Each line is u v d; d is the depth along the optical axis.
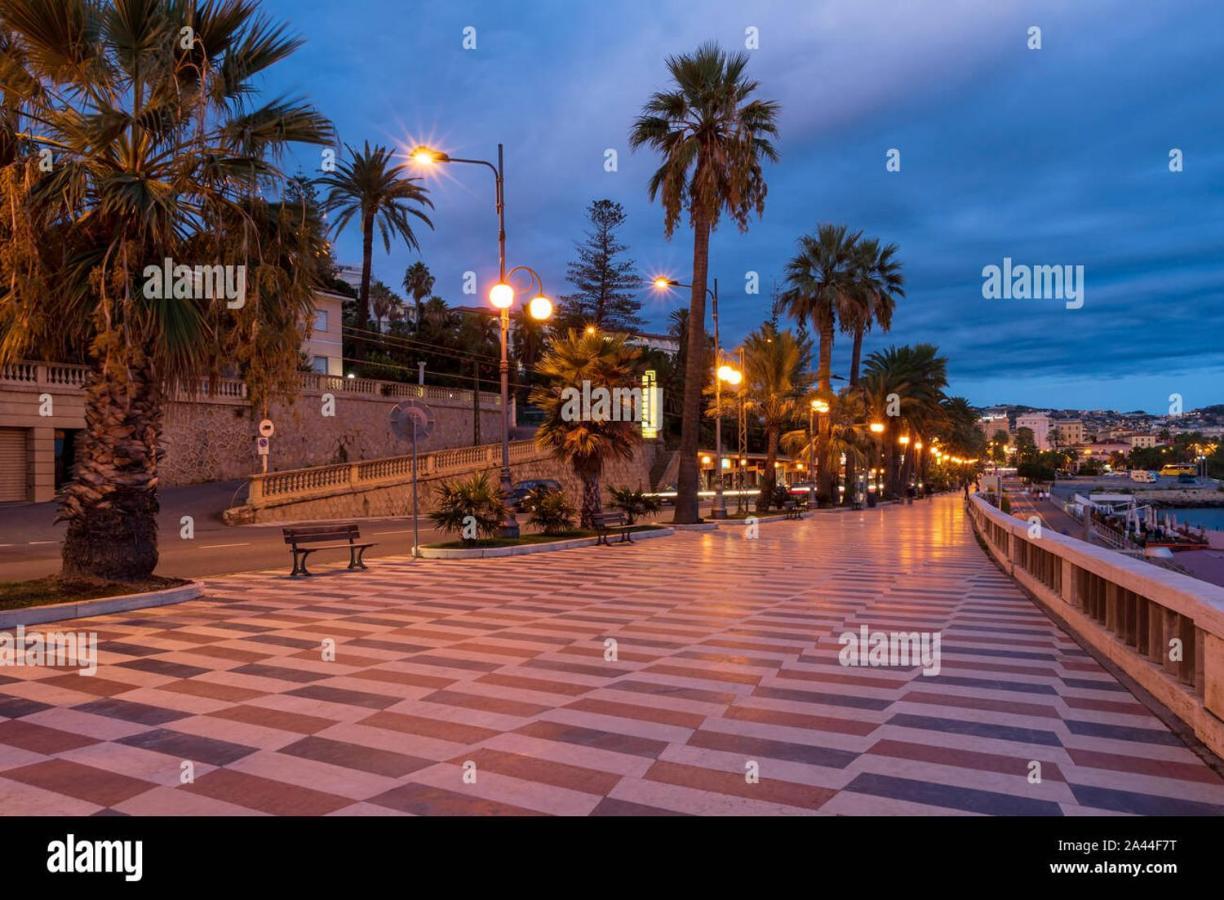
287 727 5.12
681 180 26.73
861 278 45.22
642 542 21.81
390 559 16.58
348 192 45.72
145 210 9.20
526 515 31.80
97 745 4.76
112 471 10.44
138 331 9.70
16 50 9.35
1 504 26.73
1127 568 6.57
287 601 10.70
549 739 4.89
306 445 39.00
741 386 36.88
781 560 16.84
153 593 10.21
